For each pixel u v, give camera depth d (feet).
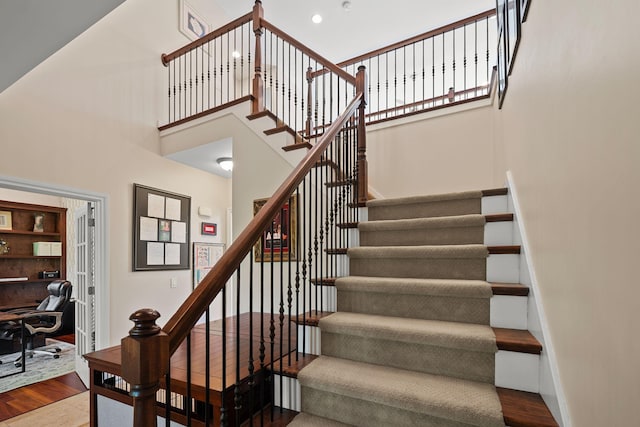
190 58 13.53
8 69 7.08
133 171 11.82
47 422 8.66
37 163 9.15
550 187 3.99
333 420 4.83
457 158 10.62
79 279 12.36
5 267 18.04
